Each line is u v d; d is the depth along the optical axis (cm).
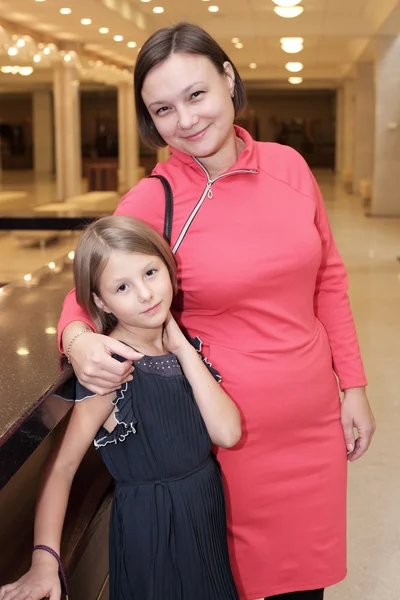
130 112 2609
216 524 183
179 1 1457
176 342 183
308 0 1470
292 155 210
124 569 175
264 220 197
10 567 182
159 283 172
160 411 174
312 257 200
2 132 4034
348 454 222
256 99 4341
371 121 2455
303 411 204
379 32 1667
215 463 189
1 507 211
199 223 196
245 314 200
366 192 2064
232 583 185
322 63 2500
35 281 300
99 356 159
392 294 903
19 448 142
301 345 204
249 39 1725
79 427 169
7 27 1505
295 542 209
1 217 769
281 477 205
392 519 368
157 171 205
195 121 184
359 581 315
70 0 1288
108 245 168
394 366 610
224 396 185
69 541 200
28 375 170
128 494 175
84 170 3350
